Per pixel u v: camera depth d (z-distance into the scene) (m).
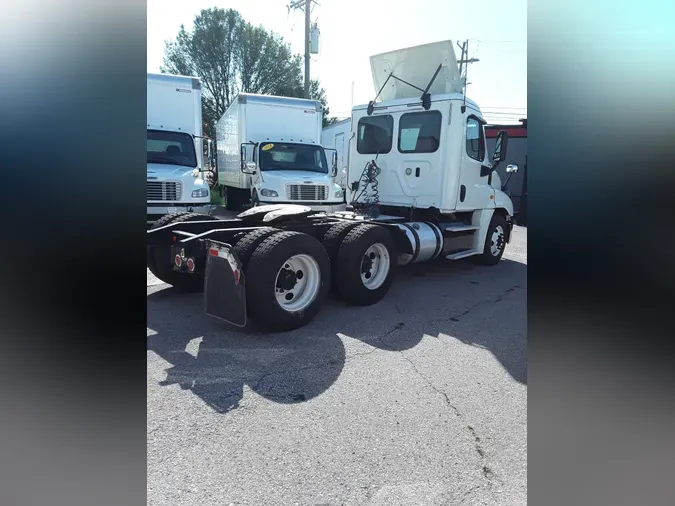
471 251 7.25
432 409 3.01
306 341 4.09
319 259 4.48
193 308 4.97
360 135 7.22
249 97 10.96
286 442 2.62
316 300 4.50
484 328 4.61
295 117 11.48
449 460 2.51
